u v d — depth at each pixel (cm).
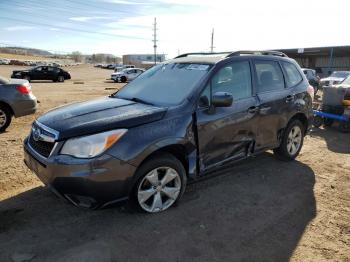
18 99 781
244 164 565
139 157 344
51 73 2948
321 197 446
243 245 332
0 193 429
